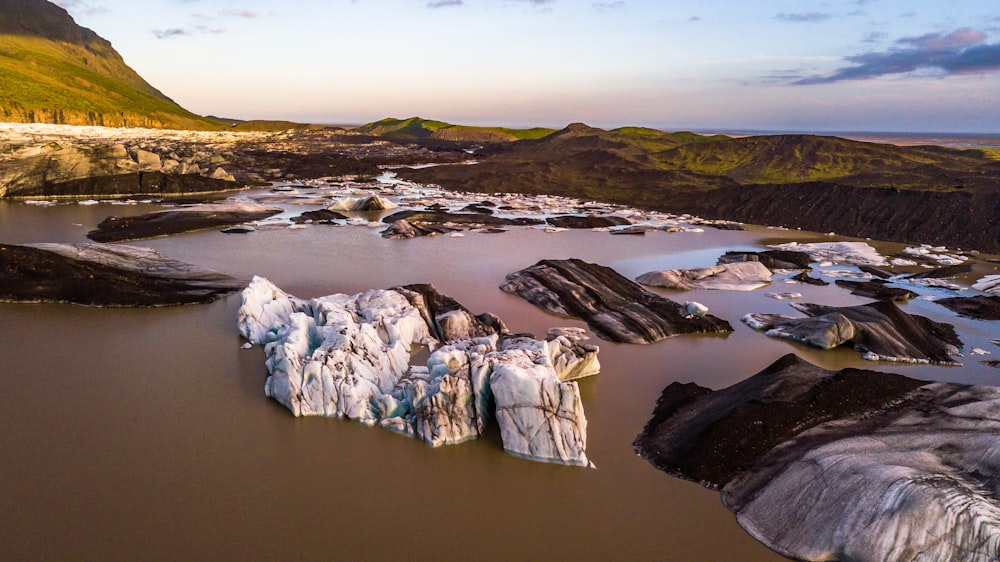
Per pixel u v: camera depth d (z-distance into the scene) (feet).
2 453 64.34
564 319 114.01
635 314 114.11
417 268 147.84
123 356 90.89
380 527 55.77
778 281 149.28
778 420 69.26
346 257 157.58
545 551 53.57
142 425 71.46
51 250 127.24
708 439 67.92
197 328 103.55
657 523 57.72
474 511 58.75
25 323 102.94
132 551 51.24
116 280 120.16
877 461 58.70
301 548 52.49
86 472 61.72
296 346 81.66
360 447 69.10
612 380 88.94
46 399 76.74
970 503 51.37
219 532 53.98
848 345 105.60
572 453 67.05
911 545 50.39
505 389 70.38
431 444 69.67
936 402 71.20
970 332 115.75
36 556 50.21
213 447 67.56
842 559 52.49
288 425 73.15
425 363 90.79
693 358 98.53
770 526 56.75
